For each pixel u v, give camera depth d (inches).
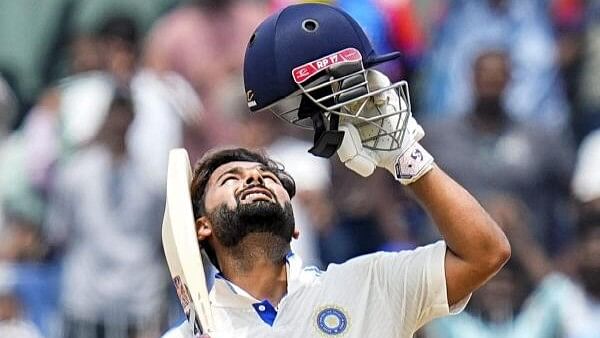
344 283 631.2
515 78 1378.0
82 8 1403.8
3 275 1235.2
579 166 1314.0
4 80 1392.7
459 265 622.8
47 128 1290.6
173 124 1282.0
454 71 1379.2
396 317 629.3
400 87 616.4
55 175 1266.0
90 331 1226.0
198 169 665.0
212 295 637.3
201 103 1309.1
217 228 647.1
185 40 1352.1
